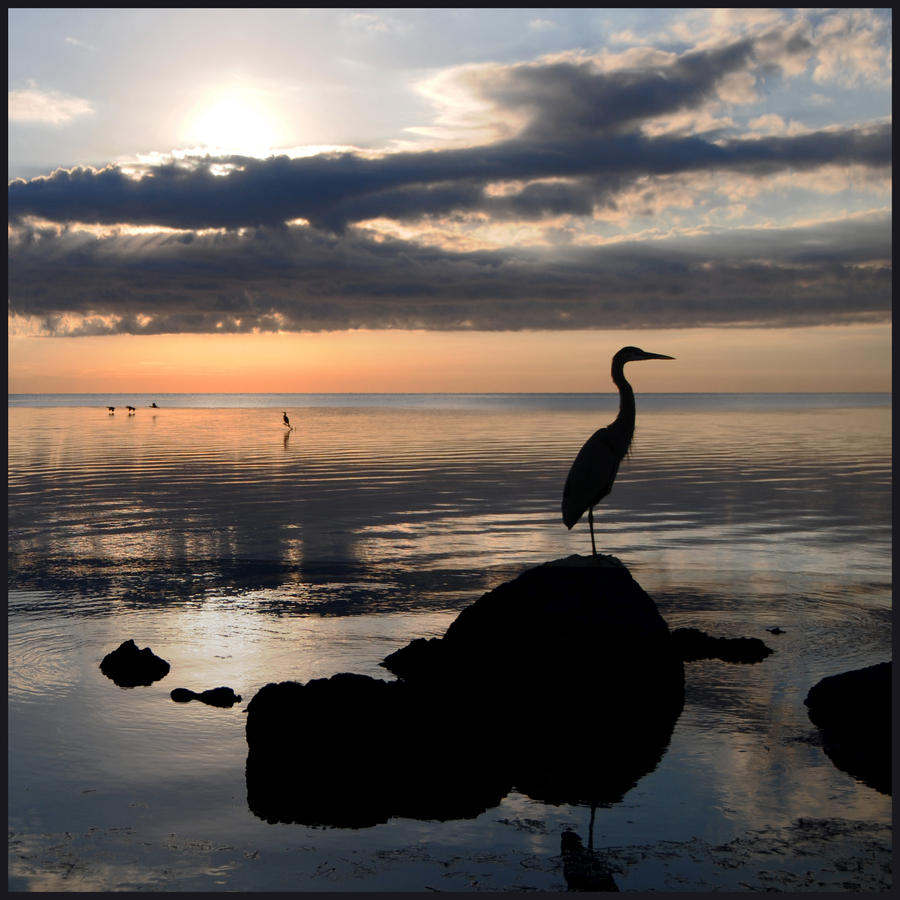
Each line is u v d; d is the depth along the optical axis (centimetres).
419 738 752
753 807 627
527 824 609
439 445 4647
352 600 1241
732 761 710
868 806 627
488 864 555
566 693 892
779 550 1606
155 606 1199
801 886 525
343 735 737
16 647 1008
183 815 620
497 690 901
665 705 844
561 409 13812
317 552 1597
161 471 3152
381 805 640
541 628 925
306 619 1138
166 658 973
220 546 1656
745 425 6938
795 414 10025
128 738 751
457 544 1686
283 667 944
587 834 594
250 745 736
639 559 1528
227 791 658
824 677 895
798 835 586
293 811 625
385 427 6944
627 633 910
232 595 1266
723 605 1205
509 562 1513
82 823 604
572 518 1043
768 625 1105
